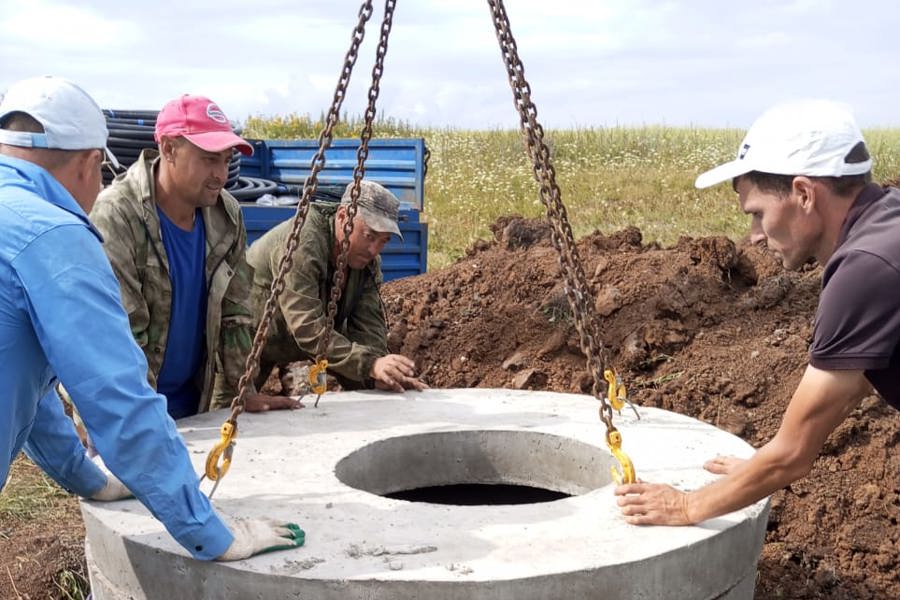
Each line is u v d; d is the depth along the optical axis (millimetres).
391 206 4297
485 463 3820
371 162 7668
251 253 4555
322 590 2418
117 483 2971
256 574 2453
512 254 6254
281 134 15680
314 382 4055
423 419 3941
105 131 2547
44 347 2262
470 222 12023
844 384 2367
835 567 3996
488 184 14328
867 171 2383
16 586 3969
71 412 3854
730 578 2824
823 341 2354
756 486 2604
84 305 2240
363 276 4594
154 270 3592
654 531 2734
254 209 6270
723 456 3316
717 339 5082
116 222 3498
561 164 16359
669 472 3244
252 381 4051
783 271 5523
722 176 2494
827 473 4266
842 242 2395
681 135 19172
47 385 2529
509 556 2555
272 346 4684
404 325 5945
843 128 2363
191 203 3652
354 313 4656
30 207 2277
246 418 3926
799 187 2379
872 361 2289
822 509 4160
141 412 2271
